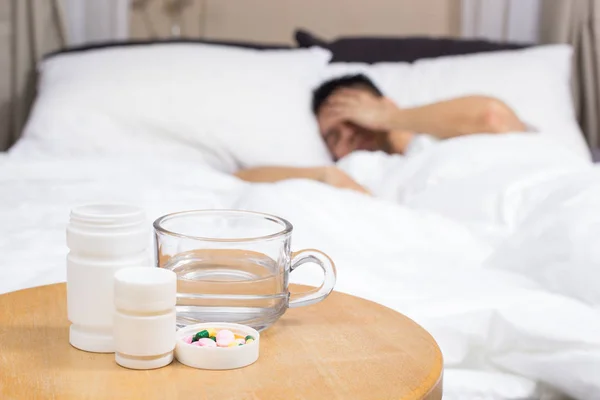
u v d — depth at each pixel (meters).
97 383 0.60
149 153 2.10
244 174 2.00
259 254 0.70
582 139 2.26
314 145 2.20
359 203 1.41
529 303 1.01
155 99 2.11
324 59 2.40
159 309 0.63
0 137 2.71
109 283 0.66
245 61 2.24
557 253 1.16
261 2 2.96
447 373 0.97
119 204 0.71
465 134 2.13
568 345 0.94
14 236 1.26
